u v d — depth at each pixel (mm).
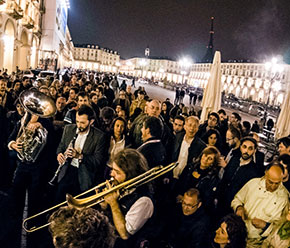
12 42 25812
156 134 3480
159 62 130500
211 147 3469
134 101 8867
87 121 3547
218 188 3475
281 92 60656
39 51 43500
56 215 1461
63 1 59438
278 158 3645
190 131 4215
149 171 2283
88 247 1313
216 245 2430
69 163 3678
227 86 90875
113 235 1481
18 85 7215
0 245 3543
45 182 4402
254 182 3121
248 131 6500
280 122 8219
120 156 2252
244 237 2328
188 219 2840
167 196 3551
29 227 3914
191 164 3730
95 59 146250
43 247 3602
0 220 4008
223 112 7242
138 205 2166
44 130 3871
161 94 33594
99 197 2105
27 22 29312
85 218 1388
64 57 85625
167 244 2604
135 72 141750
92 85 10750
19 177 3914
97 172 3963
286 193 2971
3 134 4887
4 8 22078
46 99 3650
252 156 3762
